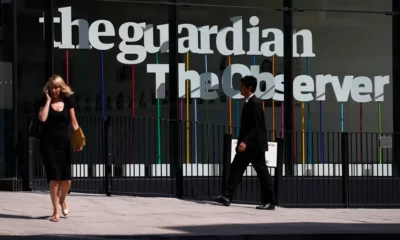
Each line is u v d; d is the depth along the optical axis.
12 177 14.06
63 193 10.80
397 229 10.45
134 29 14.68
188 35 14.85
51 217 10.71
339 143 14.95
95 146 14.23
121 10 14.66
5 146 14.08
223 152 13.53
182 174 13.94
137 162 14.18
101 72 14.59
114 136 14.04
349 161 14.83
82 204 12.44
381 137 14.69
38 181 13.93
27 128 13.81
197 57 14.89
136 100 14.70
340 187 14.61
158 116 14.74
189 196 13.65
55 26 14.43
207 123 14.06
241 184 14.02
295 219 11.57
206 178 14.45
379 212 13.27
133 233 9.56
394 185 14.84
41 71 14.27
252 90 12.52
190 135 14.59
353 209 13.84
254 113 12.38
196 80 14.88
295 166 14.80
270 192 12.69
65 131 10.45
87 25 14.56
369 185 14.80
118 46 14.66
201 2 14.88
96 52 14.58
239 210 12.40
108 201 12.90
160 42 14.76
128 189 14.10
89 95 14.55
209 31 14.91
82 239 9.11
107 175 13.73
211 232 9.80
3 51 14.12
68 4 14.48
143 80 14.73
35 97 14.20
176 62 14.77
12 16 14.08
